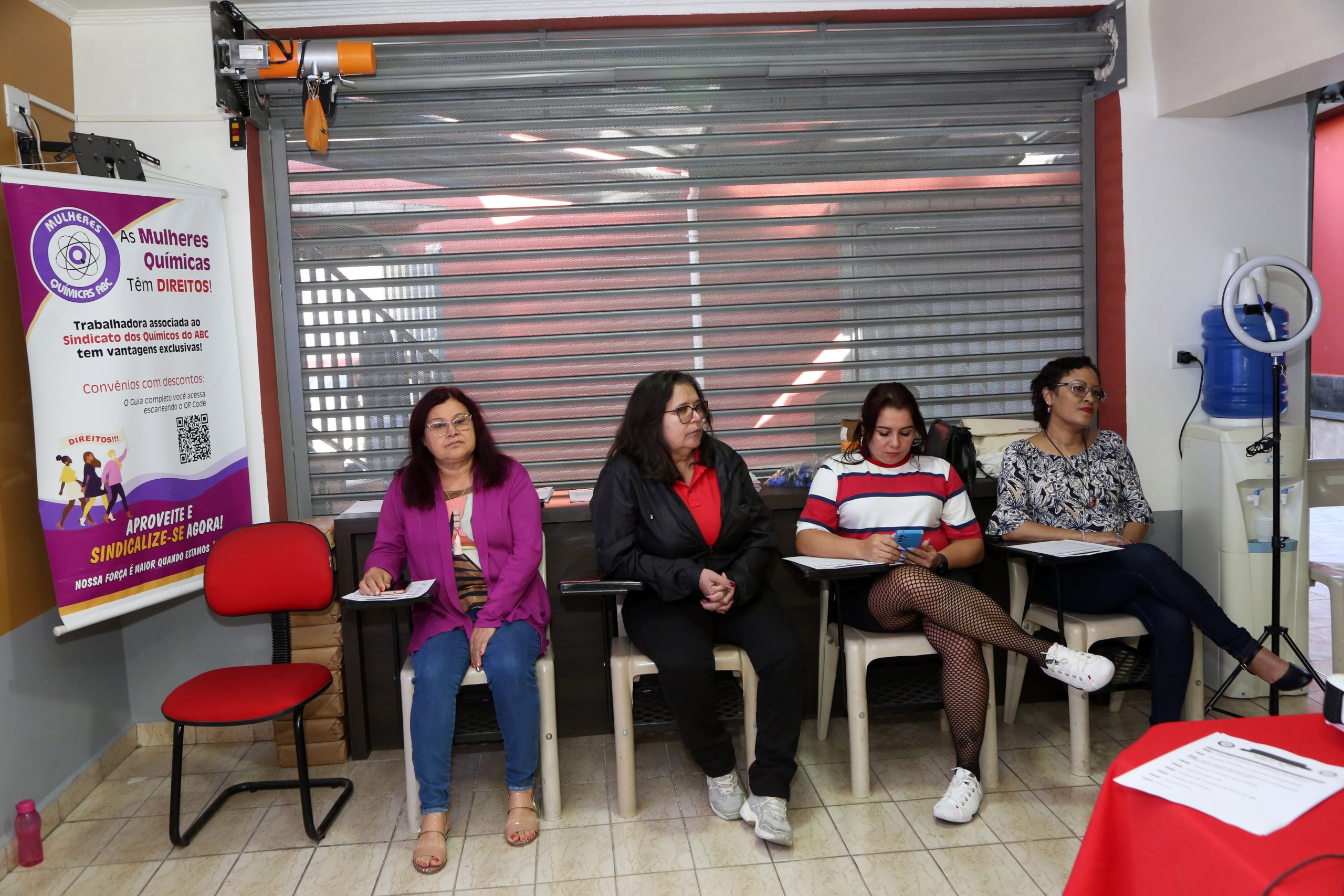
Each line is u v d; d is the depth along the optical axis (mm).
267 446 3354
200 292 3086
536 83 3311
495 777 3008
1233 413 3406
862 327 3625
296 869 2467
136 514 2867
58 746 2873
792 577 3252
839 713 3363
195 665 3314
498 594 2643
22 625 2738
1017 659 3152
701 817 2662
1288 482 3275
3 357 2756
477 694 3166
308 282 3445
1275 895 1044
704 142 3500
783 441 3645
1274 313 3334
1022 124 3598
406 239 3459
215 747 3320
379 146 3410
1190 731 1485
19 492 2783
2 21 2811
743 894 2262
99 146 2898
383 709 3223
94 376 2752
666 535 2693
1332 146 5852
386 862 2488
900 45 3404
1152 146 3471
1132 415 3533
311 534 2846
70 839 2676
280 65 3131
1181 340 3527
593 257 3529
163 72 3223
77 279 2715
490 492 2770
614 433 3592
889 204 3588
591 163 3480
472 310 3516
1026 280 3664
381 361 3498
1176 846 1230
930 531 2879
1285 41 2857
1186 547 3527
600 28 3398
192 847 2604
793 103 3506
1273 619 2994
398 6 3258
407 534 2748
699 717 2537
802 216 3564
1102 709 3340
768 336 3607
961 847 2432
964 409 3695
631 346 3570
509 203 3479
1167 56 3338
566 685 3264
